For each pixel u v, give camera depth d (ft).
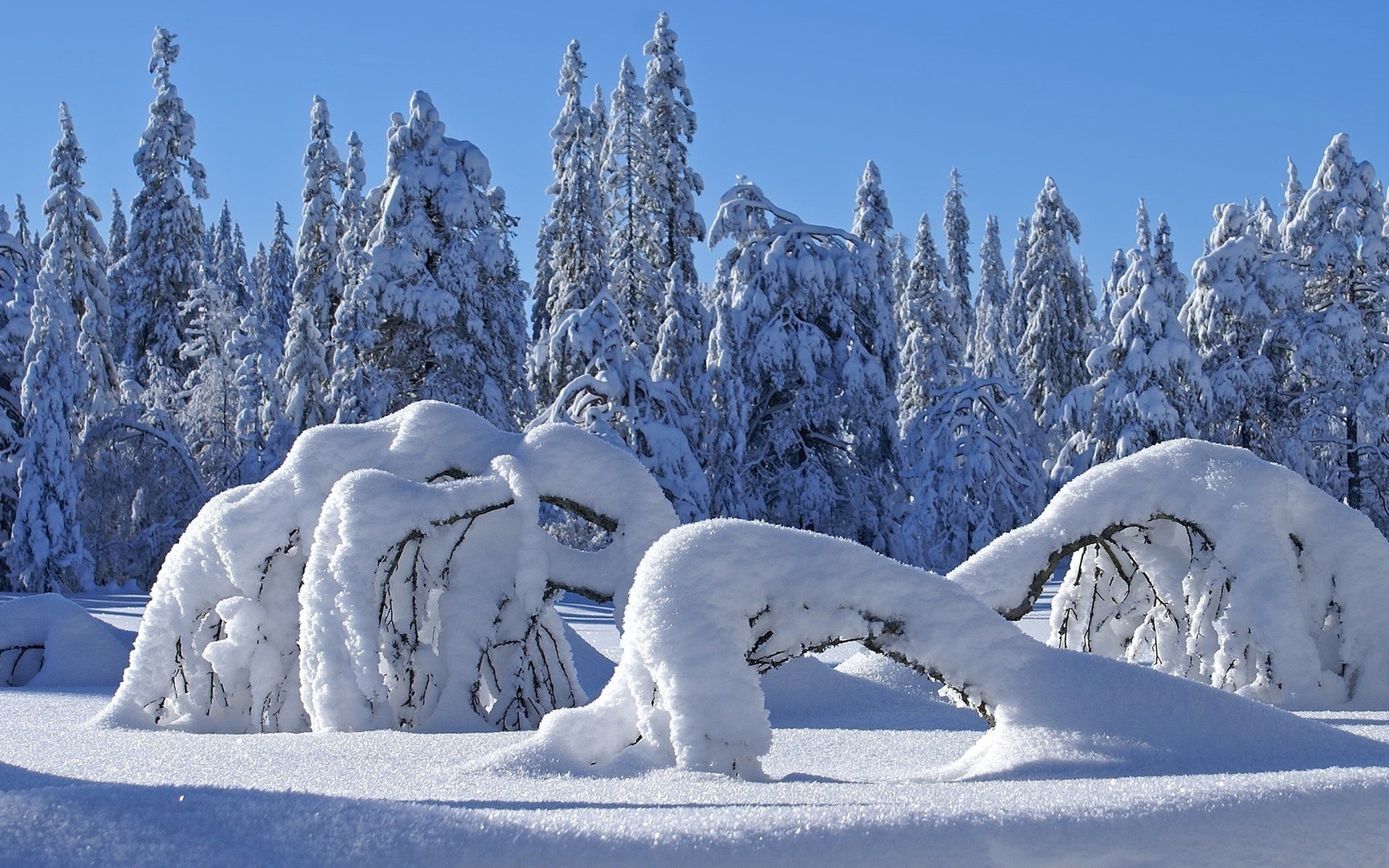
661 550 17.75
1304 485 30.66
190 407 135.23
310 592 24.86
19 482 112.68
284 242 236.22
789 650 17.61
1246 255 112.88
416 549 26.30
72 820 9.45
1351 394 107.55
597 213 116.88
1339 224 111.34
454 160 112.57
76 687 38.37
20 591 108.27
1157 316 105.70
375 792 14.28
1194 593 30.17
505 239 119.34
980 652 17.44
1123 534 31.48
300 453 28.12
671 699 16.47
